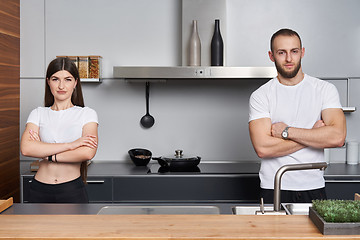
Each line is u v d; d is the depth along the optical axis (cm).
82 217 133
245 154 343
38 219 131
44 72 341
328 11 334
